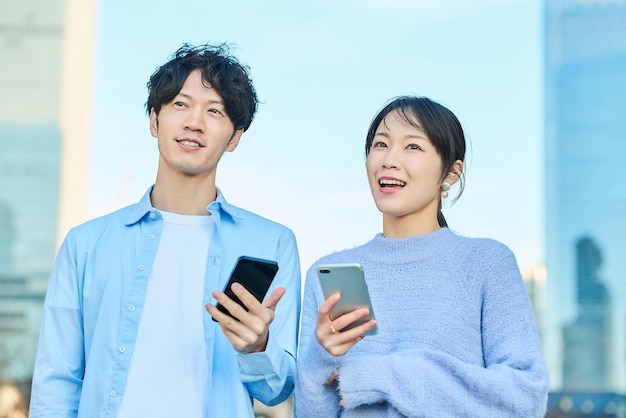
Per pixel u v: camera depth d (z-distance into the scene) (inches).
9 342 1513.3
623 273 2242.9
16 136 1739.7
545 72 2315.5
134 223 99.6
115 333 95.3
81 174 1727.4
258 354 90.4
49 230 1733.5
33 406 97.0
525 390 84.9
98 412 93.6
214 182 102.4
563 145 2320.4
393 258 94.6
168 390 94.1
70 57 1706.4
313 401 88.5
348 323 83.3
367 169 96.7
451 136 95.7
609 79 2292.1
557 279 2290.8
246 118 101.7
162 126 99.3
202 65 99.3
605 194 2299.5
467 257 92.9
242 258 84.7
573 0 2304.4
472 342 89.9
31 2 1727.4
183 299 97.0
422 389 84.7
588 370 2233.0
